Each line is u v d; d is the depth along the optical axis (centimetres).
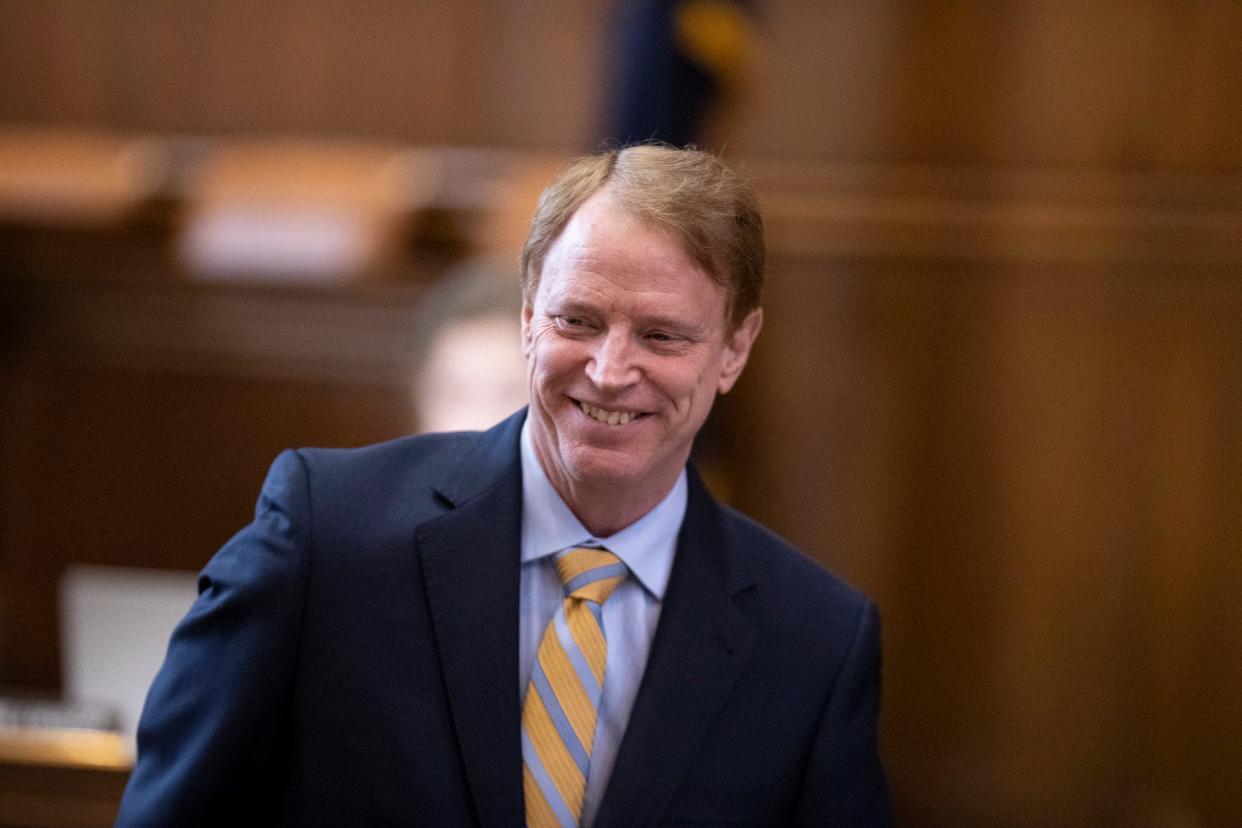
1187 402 1834
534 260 584
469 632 603
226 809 598
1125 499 1848
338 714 593
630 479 583
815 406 1897
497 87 2052
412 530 618
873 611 671
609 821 592
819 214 1872
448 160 2008
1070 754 1858
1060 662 1859
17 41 2116
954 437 1875
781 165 1909
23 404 1939
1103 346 1844
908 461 1886
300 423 1920
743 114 1739
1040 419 1861
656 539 641
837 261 1881
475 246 1873
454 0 2050
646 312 557
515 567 621
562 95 2038
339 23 2077
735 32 1504
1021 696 1869
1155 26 1836
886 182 1880
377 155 2031
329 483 631
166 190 1952
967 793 1858
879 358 1883
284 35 2086
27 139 2061
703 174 573
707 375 581
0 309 1927
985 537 1873
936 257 1864
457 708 592
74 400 1941
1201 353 1828
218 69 2097
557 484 623
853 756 639
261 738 596
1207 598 1834
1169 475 1842
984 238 1852
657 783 602
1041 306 1853
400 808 585
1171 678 1844
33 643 1933
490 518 626
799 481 1900
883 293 1878
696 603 636
